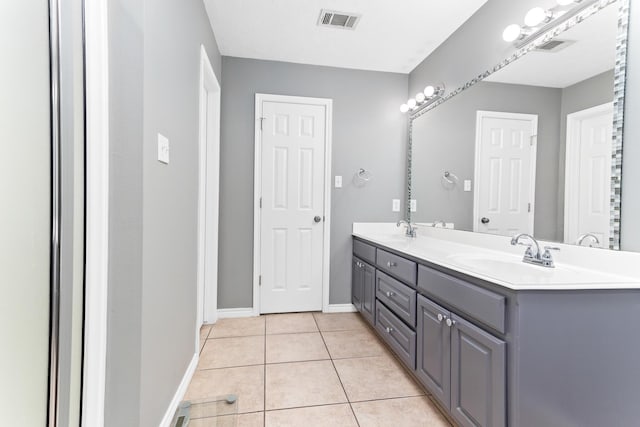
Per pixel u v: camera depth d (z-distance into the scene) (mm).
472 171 2141
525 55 1719
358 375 1895
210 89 2535
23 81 845
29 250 878
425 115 2752
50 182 928
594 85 1344
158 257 1282
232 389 1743
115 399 1106
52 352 935
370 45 2559
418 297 1729
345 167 2988
